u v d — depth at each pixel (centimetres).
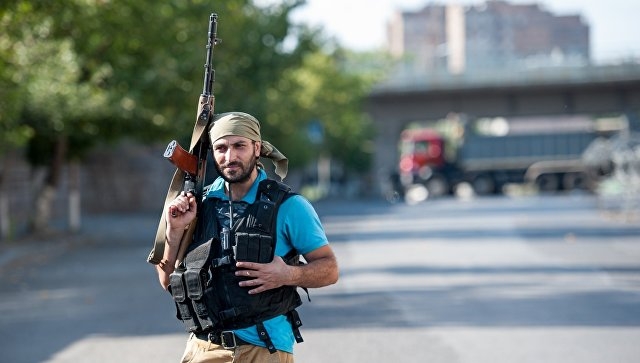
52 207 7044
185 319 920
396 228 5503
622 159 5984
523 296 2583
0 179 4734
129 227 6062
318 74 11250
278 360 915
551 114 12181
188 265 911
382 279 3023
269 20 6288
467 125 12188
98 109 4619
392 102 12544
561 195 10700
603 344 1891
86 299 2714
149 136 5206
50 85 4391
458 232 5062
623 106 11938
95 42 4556
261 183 926
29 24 3638
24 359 1834
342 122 12125
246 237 895
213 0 5150
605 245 4153
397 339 1967
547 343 1905
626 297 2545
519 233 4916
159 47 4903
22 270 3559
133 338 2041
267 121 7575
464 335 2002
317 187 13400
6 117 3891
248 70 6194
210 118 943
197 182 945
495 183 11438
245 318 905
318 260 923
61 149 5038
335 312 2344
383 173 12456
